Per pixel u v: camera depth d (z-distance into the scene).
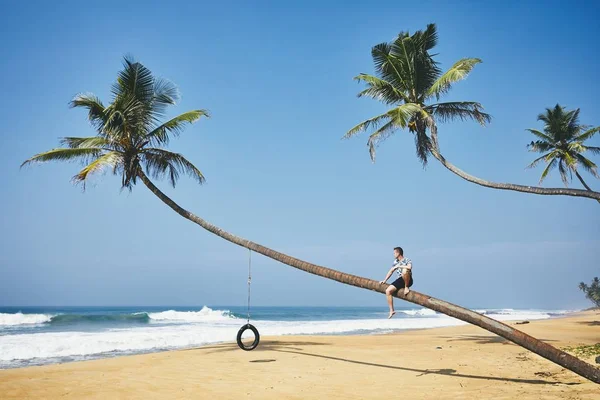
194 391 9.84
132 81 15.03
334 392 9.52
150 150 14.90
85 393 9.73
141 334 25.27
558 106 27.06
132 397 9.35
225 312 60.00
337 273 10.51
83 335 24.67
